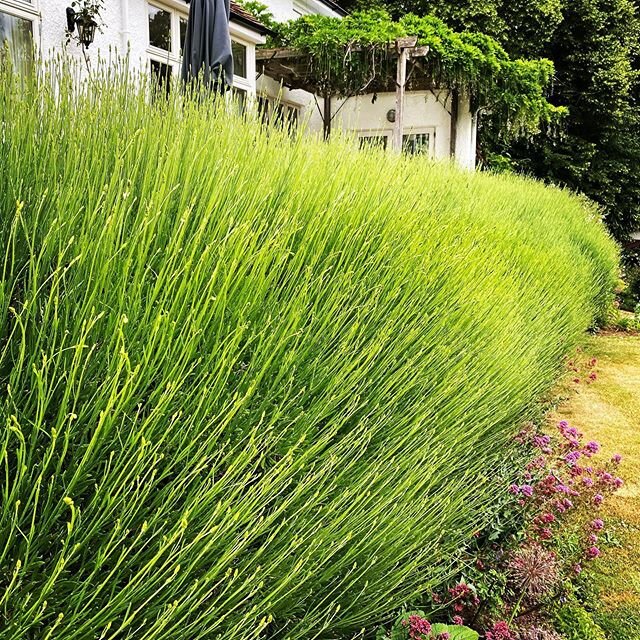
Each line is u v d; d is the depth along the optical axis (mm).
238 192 1998
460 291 2852
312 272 2189
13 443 1258
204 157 2154
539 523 2861
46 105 2162
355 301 2184
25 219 1620
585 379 6848
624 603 2895
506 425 3309
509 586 2709
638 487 4184
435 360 2469
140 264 1510
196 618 1318
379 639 2012
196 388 1478
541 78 13977
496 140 19906
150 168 1972
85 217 1591
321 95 12297
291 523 1599
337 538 1697
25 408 1246
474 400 2605
